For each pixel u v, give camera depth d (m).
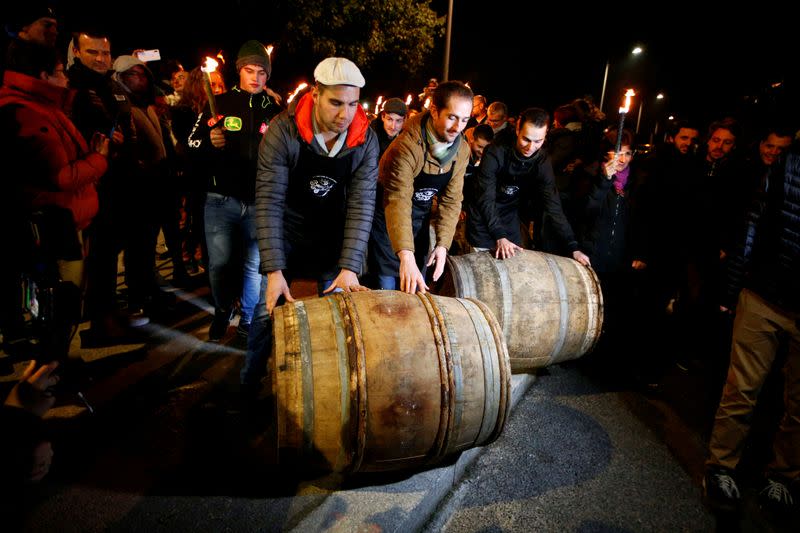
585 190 4.27
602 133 5.09
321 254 2.88
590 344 3.56
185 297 4.62
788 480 2.69
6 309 2.52
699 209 4.11
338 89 2.22
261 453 2.56
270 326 2.77
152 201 3.90
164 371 3.29
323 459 2.14
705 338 4.49
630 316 4.39
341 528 2.13
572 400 3.53
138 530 2.06
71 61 3.81
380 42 15.81
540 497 2.60
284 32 13.95
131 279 3.94
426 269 3.63
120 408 2.86
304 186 2.61
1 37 2.68
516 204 4.04
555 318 3.39
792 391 2.62
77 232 2.75
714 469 2.71
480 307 2.51
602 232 4.12
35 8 2.45
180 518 2.13
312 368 2.09
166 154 4.16
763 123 4.27
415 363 2.15
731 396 2.68
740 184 3.92
